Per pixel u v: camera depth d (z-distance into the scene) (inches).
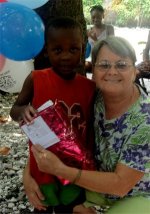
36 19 50.1
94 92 40.6
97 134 39.4
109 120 38.0
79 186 40.4
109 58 36.1
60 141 37.9
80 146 38.8
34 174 41.1
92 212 42.2
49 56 40.1
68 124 38.9
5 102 124.2
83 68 59.9
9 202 67.1
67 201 41.0
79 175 36.5
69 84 39.8
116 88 36.3
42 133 37.6
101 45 37.0
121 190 37.0
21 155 84.8
